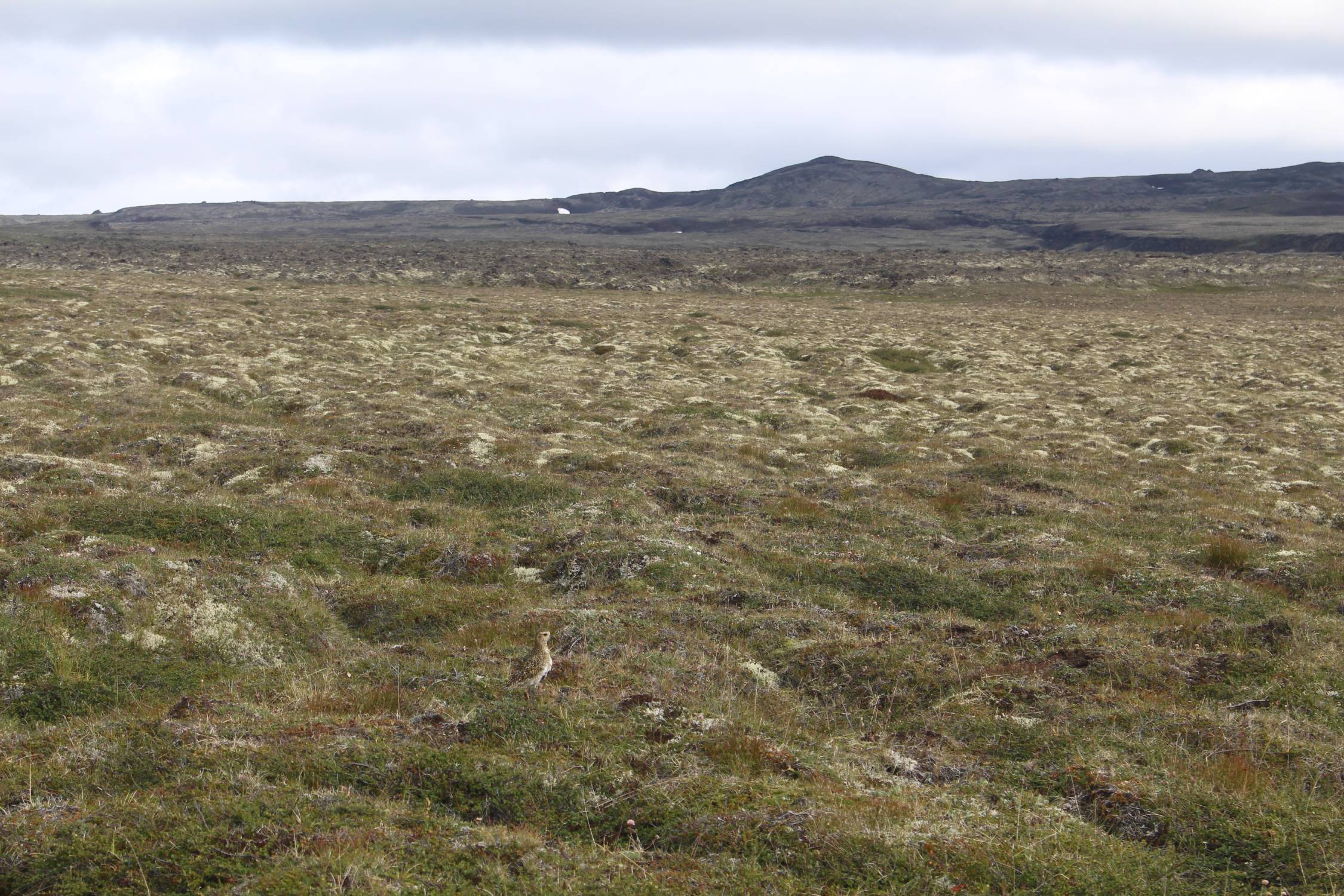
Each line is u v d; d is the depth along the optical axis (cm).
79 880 824
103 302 7962
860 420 4538
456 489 2781
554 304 11181
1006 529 2572
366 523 2373
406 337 7112
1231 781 1134
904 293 15100
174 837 877
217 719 1172
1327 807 1048
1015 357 7362
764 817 962
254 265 14962
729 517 2631
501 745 1127
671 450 3541
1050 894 872
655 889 834
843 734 1317
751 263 18475
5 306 7050
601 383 5225
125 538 2039
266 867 837
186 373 4634
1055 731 1287
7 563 1700
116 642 1550
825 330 8906
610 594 1970
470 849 877
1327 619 1812
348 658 1627
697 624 1756
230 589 1773
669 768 1079
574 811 980
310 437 3378
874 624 1764
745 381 5703
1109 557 2239
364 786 1013
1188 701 1452
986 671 1516
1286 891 899
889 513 2678
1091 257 19238
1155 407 5000
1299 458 3675
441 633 1786
